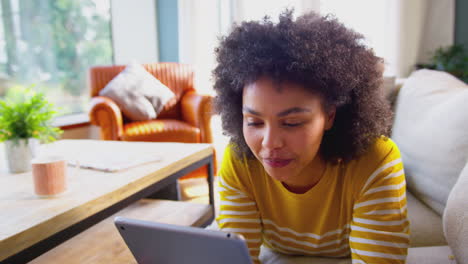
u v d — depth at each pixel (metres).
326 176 0.70
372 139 0.67
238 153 0.74
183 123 2.84
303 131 0.56
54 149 1.64
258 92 0.55
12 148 1.29
